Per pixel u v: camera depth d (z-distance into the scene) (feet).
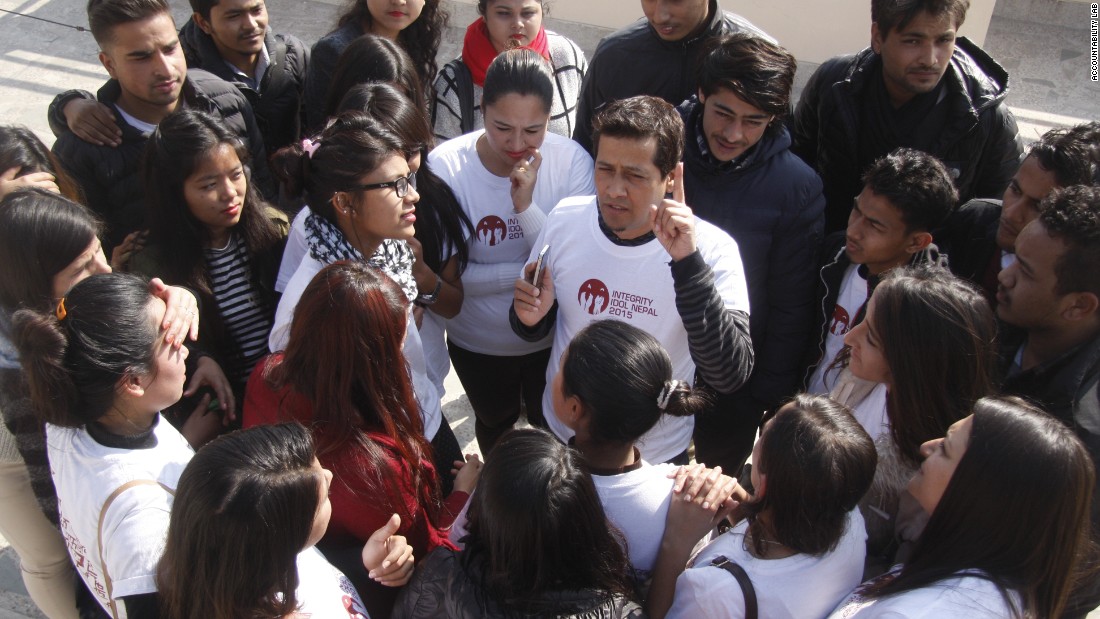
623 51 9.73
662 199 6.98
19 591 9.18
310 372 5.90
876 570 6.12
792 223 8.14
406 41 11.94
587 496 4.89
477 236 8.75
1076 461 4.55
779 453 5.08
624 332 5.74
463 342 9.34
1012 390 6.58
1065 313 6.26
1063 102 18.28
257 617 4.58
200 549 4.49
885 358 5.89
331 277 5.91
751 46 7.61
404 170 7.10
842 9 18.58
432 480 6.45
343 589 5.57
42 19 19.57
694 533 5.69
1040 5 20.26
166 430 5.77
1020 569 4.64
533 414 10.12
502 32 10.40
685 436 7.91
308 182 7.21
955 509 4.76
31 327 5.12
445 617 5.05
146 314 5.32
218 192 7.36
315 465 4.85
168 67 8.86
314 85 11.12
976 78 8.91
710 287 6.66
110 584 5.14
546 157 8.89
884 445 6.12
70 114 8.74
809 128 9.96
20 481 6.48
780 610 5.16
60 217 6.31
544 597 4.83
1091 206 6.07
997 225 8.05
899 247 7.36
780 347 8.59
